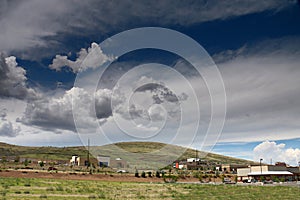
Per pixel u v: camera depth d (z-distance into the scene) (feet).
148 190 123.54
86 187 127.85
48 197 85.66
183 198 95.71
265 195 112.68
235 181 255.09
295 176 299.79
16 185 120.67
